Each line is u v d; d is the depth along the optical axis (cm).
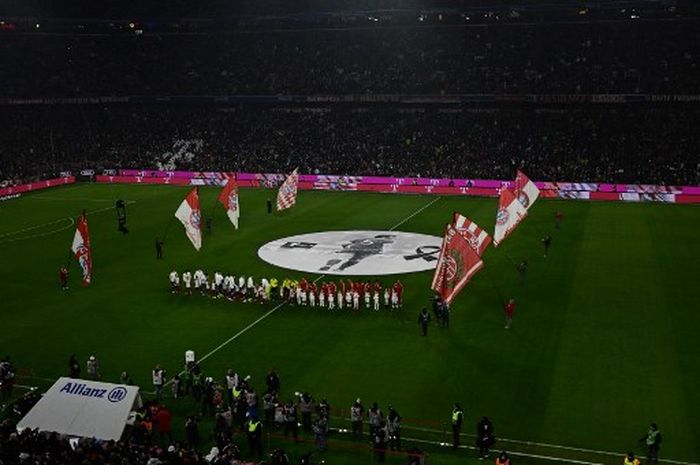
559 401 3400
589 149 9381
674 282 5103
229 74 11975
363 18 12612
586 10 11644
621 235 6569
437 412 3344
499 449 3020
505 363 3841
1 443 2622
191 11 12962
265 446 3117
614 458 2923
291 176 7225
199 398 3538
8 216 7969
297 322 4572
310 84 11419
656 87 9844
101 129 11581
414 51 11631
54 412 3119
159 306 4912
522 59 10931
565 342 4091
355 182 9506
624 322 4362
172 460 2508
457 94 10594
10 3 12750
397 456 3008
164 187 9938
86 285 5397
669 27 10750
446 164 9538
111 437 2986
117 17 12938
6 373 3641
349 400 3481
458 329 4362
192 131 11294
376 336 4291
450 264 3453
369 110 11212
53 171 10412
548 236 6444
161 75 12194
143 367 3928
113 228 7281
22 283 5475
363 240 6594
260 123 11269
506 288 5106
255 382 3697
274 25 13062
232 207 6400
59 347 4228
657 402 3359
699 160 8788
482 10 11619
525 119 10262
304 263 5869
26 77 12069
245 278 5484
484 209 7988
